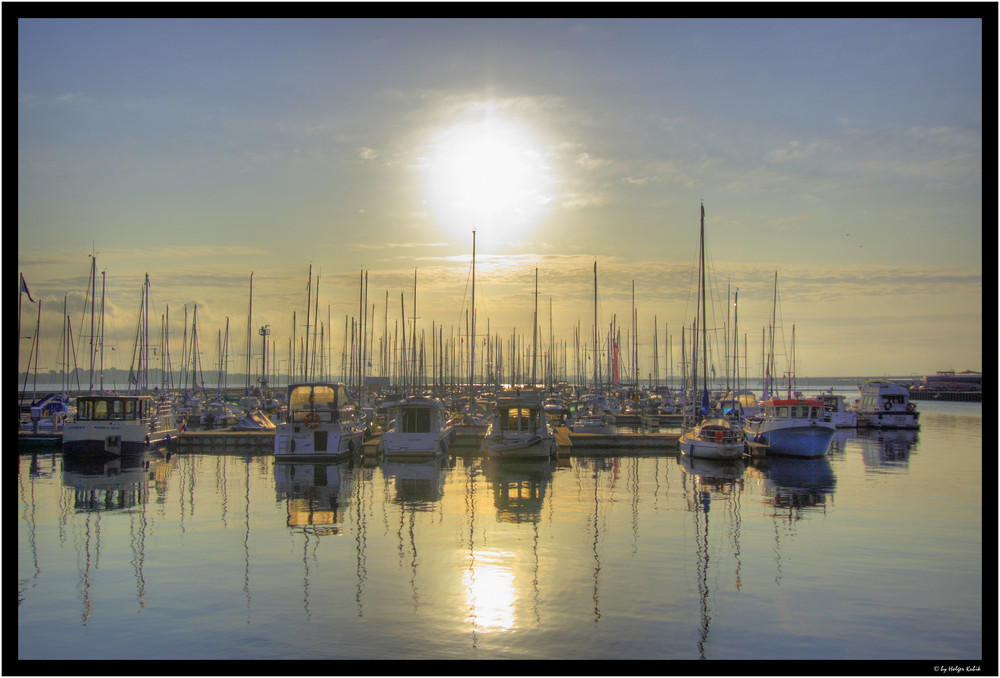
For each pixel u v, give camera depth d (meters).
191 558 24.78
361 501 35.25
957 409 124.62
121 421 49.94
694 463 50.34
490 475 44.78
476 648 17.39
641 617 19.39
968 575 22.97
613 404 97.00
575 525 29.80
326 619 19.16
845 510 32.97
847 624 19.00
